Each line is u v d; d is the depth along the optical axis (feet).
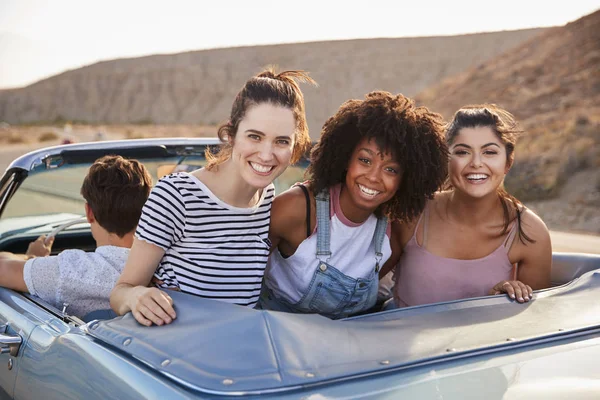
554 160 65.36
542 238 8.59
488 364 5.42
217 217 7.20
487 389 5.02
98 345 5.85
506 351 5.70
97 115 371.35
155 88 375.66
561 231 45.32
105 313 8.25
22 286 8.29
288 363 5.00
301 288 7.96
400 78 296.71
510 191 60.75
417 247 8.73
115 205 8.70
